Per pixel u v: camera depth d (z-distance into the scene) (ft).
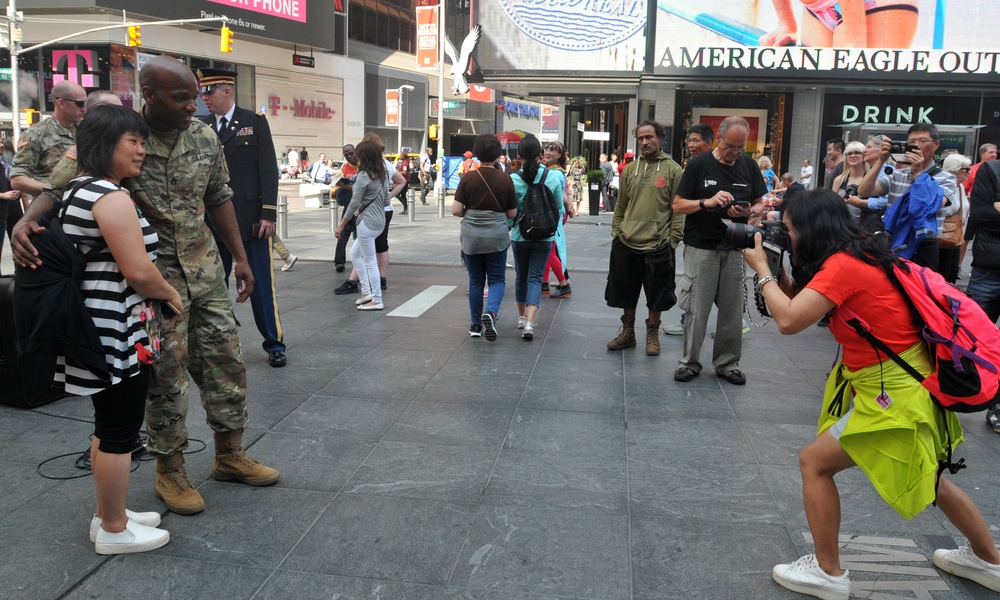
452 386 17.92
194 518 11.42
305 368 19.20
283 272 34.65
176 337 11.15
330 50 131.64
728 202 17.02
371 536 10.95
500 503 12.01
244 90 116.47
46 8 91.25
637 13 67.82
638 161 20.34
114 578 9.79
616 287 21.04
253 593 9.52
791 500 12.25
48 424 15.07
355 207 25.71
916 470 8.73
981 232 16.79
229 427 12.25
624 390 17.84
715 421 15.85
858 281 8.87
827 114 73.77
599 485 12.71
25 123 96.94
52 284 9.21
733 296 18.33
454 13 176.96
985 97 71.10
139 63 97.60
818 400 17.37
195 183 11.39
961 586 9.87
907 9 64.64
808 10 65.82
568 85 74.74
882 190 20.04
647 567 10.23
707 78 67.82
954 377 8.61
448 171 110.01
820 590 9.52
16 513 11.46
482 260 22.24
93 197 9.29
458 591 9.61
